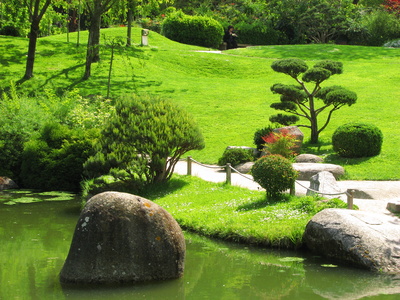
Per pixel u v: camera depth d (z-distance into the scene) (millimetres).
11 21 43562
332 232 10102
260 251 10828
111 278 8508
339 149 19484
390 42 47438
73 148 19422
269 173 13398
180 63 38594
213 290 8391
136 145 16141
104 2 36656
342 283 8742
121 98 17109
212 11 58219
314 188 13984
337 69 21438
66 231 12703
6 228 13016
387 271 9297
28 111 21766
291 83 33781
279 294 8227
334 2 53500
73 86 30969
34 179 19391
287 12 53312
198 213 13422
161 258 8727
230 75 37438
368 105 27219
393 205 12164
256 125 25672
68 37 42812
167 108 16953
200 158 22047
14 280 8867
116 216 8555
